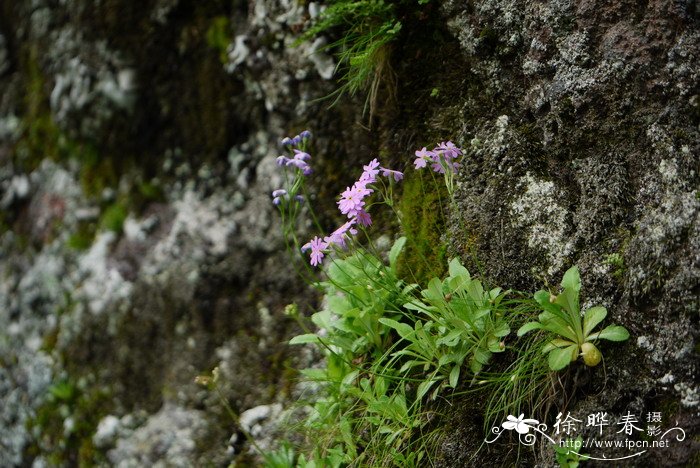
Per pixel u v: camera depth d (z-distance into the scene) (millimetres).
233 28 1470
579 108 1229
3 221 1643
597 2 1222
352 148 1394
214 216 1486
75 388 1544
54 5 1589
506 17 1272
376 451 1270
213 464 1407
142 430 1477
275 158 1447
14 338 1601
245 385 1422
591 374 1194
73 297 1567
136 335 1513
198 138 1510
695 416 1156
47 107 1613
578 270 1213
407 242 1331
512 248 1259
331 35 1377
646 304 1180
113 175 1571
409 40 1349
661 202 1187
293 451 1324
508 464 1217
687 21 1188
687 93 1186
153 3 1516
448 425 1249
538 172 1261
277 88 1429
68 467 1523
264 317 1436
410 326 1274
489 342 1229
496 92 1294
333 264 1301
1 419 1585
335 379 1299
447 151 1246
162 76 1524
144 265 1522
